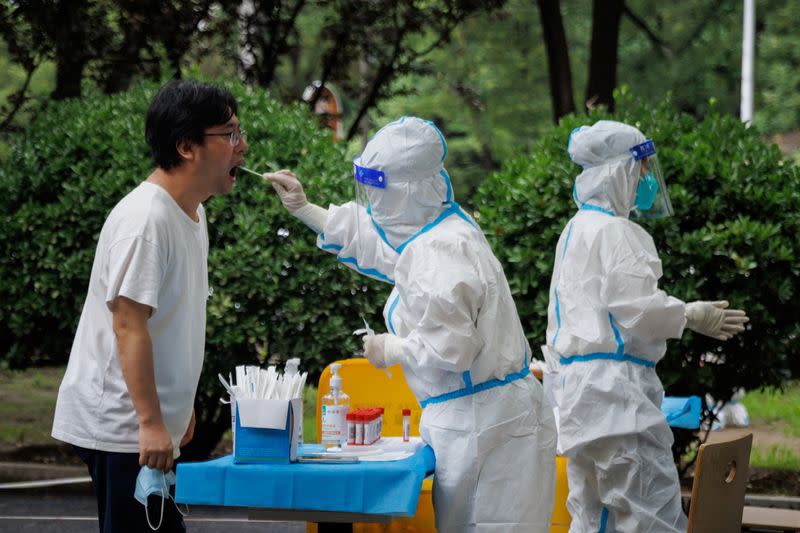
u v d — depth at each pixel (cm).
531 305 992
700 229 959
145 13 1565
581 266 744
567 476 771
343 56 1831
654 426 727
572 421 739
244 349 1052
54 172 1095
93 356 554
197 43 1744
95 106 1145
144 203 552
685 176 974
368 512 542
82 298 1068
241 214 1030
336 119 1880
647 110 1070
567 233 773
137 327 535
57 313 1077
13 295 1086
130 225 545
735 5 3206
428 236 589
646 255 736
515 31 3089
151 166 1061
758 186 979
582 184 783
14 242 1081
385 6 1752
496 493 582
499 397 589
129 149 1072
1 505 1155
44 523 1069
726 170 973
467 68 3203
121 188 1055
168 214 556
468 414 584
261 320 1034
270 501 546
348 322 1041
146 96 1133
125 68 1595
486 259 598
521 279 990
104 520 559
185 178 569
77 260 1058
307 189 1033
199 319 591
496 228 1006
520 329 614
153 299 538
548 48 2053
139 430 541
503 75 3183
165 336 562
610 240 734
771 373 978
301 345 1028
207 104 564
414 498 538
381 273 678
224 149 572
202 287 594
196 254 582
